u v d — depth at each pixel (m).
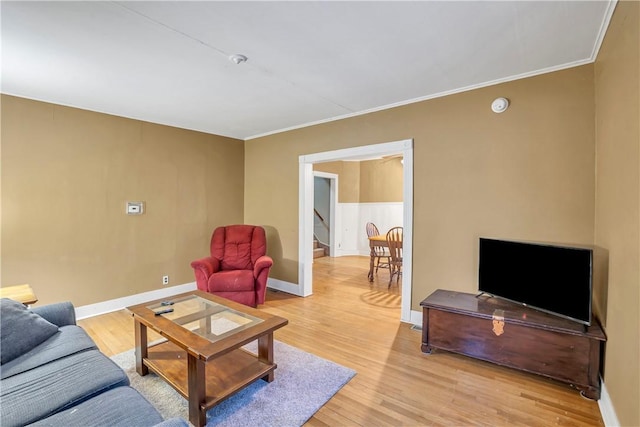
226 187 4.91
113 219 3.71
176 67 2.51
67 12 1.77
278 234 4.69
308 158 4.27
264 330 2.08
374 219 7.72
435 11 1.79
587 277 2.09
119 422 1.26
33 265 3.17
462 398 2.06
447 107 3.08
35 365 1.65
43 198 3.22
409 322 3.36
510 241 2.61
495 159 2.82
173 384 2.00
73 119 3.41
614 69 1.84
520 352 2.28
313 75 2.67
